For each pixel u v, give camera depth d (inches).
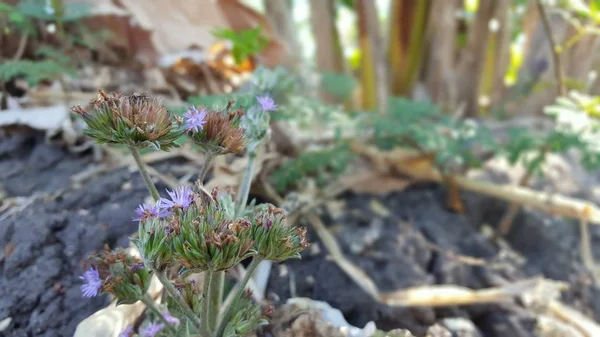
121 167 6.3
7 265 4.5
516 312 6.0
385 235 6.7
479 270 6.7
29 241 4.7
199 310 3.6
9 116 6.6
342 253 6.2
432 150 7.7
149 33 8.3
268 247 3.0
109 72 8.0
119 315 4.1
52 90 7.3
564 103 7.2
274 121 6.2
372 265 6.1
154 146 3.1
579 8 7.5
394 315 5.4
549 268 7.3
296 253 3.1
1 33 7.4
